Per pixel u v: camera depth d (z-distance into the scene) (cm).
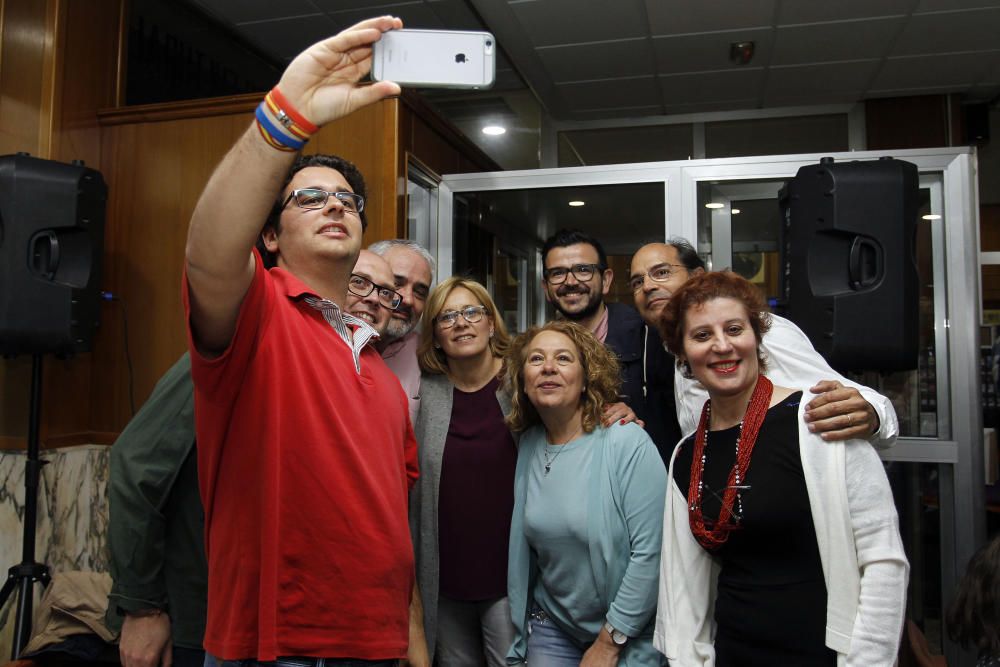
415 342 198
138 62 294
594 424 161
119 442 133
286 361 90
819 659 111
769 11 309
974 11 305
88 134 263
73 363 258
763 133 430
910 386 259
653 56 354
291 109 72
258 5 318
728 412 130
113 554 129
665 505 141
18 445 241
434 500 172
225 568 89
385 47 87
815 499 113
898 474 271
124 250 263
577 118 438
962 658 240
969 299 251
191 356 84
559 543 154
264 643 84
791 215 225
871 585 110
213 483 91
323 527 88
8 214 213
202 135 257
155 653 131
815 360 154
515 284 286
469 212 290
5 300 212
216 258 76
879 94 398
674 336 136
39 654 193
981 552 122
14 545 239
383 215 237
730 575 123
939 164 255
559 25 324
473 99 423
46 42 249
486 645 171
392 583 93
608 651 148
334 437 91
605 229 281
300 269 99
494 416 178
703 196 276
